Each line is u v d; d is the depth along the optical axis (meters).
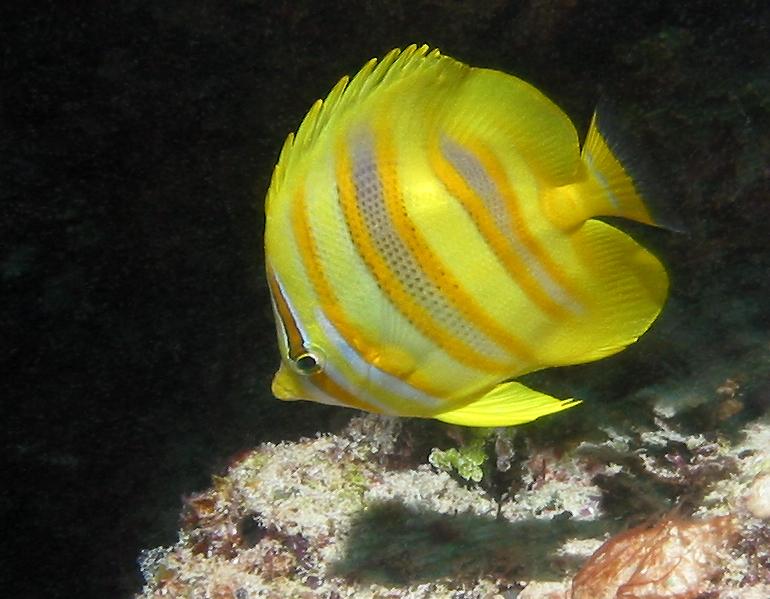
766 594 0.58
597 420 0.68
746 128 0.67
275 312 0.50
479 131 0.49
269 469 0.79
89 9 0.67
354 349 0.50
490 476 0.69
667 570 0.59
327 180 0.49
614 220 0.71
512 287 0.49
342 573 0.66
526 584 0.63
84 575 0.93
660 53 0.67
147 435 0.93
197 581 0.71
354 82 0.49
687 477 0.65
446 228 0.49
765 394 0.66
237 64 0.70
